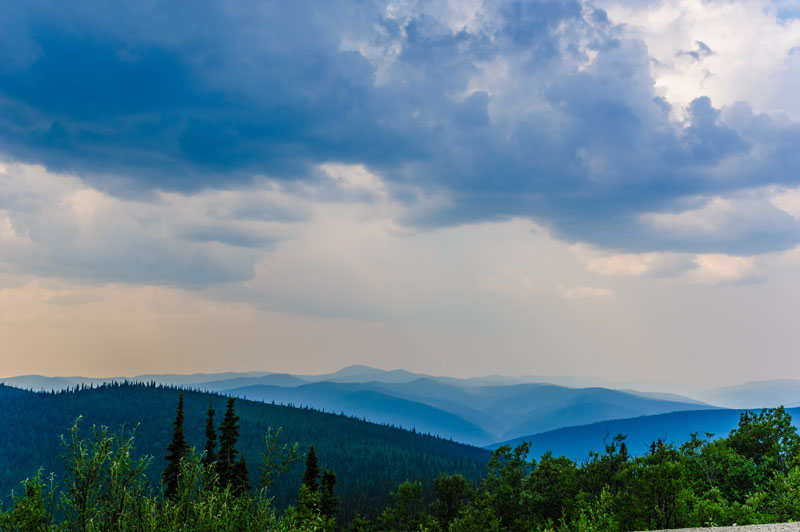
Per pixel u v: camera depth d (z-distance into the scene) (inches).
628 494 1387.8
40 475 418.9
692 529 538.6
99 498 428.8
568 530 1107.9
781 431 1800.0
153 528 434.0
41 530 400.2
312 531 568.7
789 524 518.0
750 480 1646.2
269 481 505.0
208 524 462.0
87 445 432.5
